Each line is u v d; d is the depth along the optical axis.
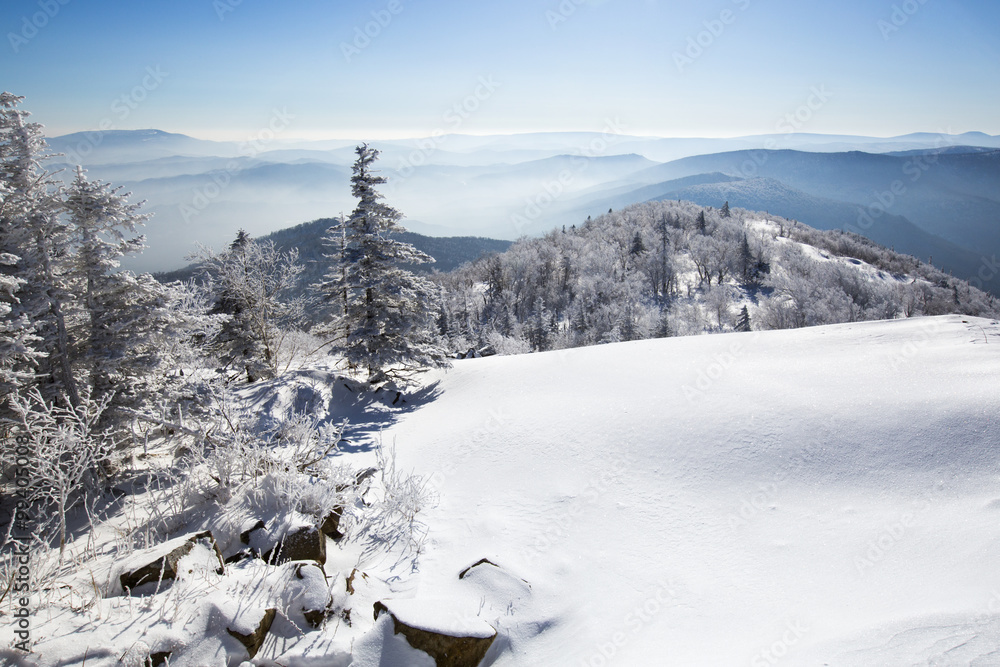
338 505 8.08
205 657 4.55
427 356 19.47
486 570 6.85
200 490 8.20
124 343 10.98
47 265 10.33
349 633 5.31
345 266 18.86
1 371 8.91
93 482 9.80
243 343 21.36
